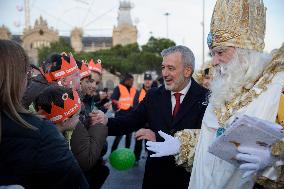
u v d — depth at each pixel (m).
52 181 1.58
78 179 1.69
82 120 2.71
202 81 3.76
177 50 2.79
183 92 2.81
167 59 2.78
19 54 1.64
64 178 1.60
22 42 75.81
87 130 2.61
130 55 37.94
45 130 1.59
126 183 5.81
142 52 38.16
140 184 5.77
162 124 2.81
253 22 2.14
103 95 6.43
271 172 1.82
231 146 1.83
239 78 2.12
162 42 41.12
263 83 2.01
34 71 3.27
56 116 2.19
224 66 2.19
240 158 1.80
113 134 2.98
